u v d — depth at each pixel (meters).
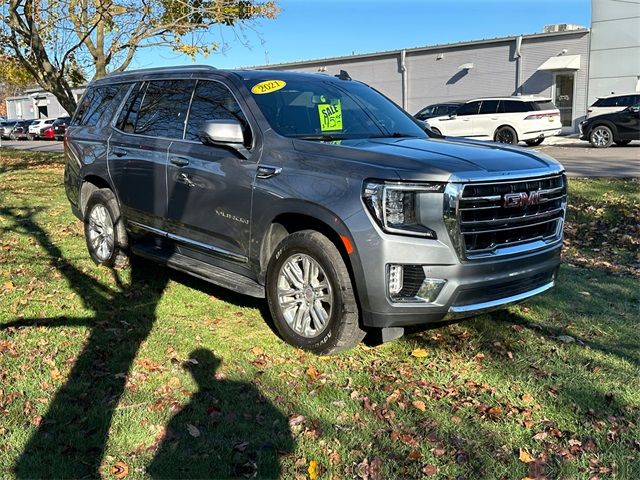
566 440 3.25
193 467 2.97
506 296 4.07
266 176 4.38
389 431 3.32
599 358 4.25
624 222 8.48
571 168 14.30
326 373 3.98
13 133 41.62
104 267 6.36
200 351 4.28
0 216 9.10
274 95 4.89
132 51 17.12
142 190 5.64
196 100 5.26
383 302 3.78
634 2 24.58
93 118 6.66
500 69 29.08
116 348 4.30
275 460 3.04
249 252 4.59
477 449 3.17
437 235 3.70
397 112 5.51
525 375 3.99
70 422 3.34
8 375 3.86
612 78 25.81
